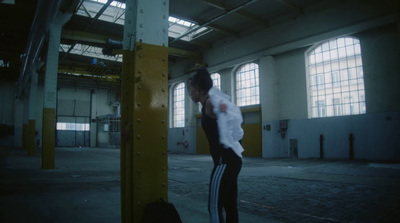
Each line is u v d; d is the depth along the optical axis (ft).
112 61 84.12
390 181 21.25
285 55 53.16
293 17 50.67
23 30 55.72
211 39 65.41
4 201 14.70
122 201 8.22
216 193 5.87
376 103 40.93
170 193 17.39
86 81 102.68
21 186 19.67
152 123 7.66
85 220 11.16
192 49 70.90
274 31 54.13
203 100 6.53
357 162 39.17
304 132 49.39
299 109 50.37
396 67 39.09
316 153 47.57
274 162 42.16
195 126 73.51
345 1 44.09
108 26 58.13
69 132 99.04
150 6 8.03
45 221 11.02
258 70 58.39
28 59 47.75
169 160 47.24
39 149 76.84
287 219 11.48
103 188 18.93
